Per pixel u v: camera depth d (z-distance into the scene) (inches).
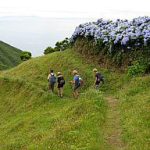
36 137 742.5
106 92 1054.4
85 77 1215.6
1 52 6505.9
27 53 2881.4
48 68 1465.3
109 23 1435.8
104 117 707.4
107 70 1189.7
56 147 565.3
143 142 513.0
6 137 897.5
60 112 934.4
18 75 1529.3
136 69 1050.7
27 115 1085.1
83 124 652.7
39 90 1222.3
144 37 1061.8
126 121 649.0
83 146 533.6
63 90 1190.9
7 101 1294.3
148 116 625.0
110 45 1192.8
